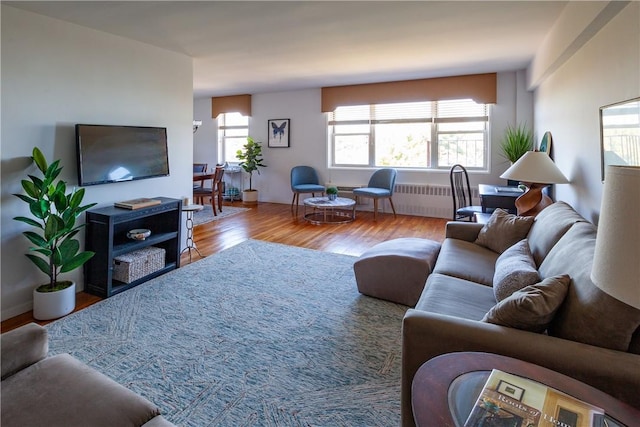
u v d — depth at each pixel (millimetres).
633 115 1974
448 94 5734
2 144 2555
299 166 6969
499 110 5633
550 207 2688
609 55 2324
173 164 3996
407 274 2781
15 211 2650
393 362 2082
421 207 6387
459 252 2744
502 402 949
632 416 919
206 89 6992
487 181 5867
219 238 4832
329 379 1924
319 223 5781
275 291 3080
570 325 1307
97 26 3086
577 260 1571
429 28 3367
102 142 3131
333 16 3045
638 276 742
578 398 980
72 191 2994
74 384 1229
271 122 7492
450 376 1070
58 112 2883
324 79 5895
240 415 1658
